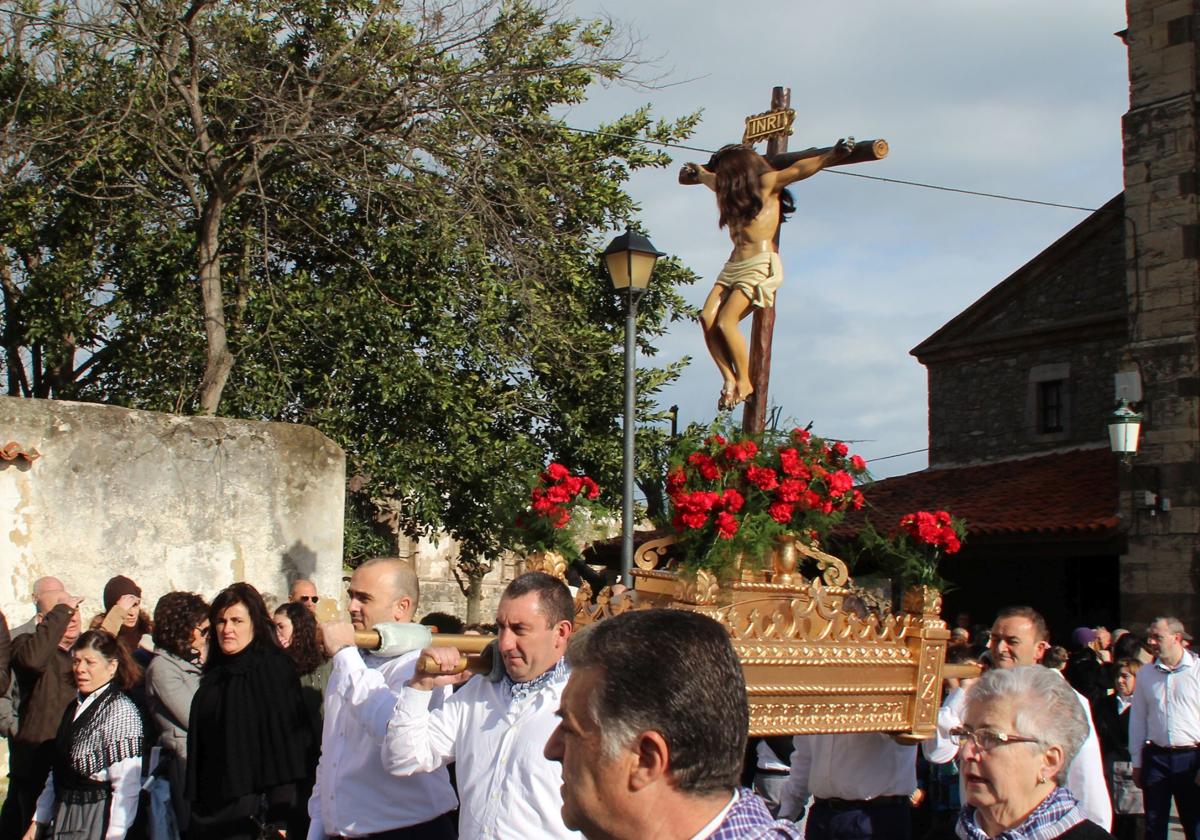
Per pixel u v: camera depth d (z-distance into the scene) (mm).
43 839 6777
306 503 11656
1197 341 16438
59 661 7281
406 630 4039
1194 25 16734
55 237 16625
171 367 16344
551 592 4047
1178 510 16297
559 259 16375
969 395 22141
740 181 7801
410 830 4637
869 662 5488
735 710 2078
